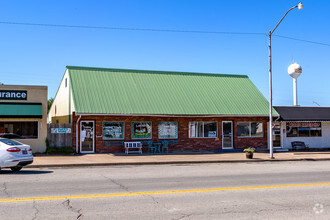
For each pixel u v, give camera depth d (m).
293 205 8.53
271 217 7.42
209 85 27.70
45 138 21.86
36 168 16.14
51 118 34.78
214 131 25.55
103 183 11.43
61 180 12.01
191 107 24.80
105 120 22.98
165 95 25.30
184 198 9.16
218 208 8.12
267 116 26.05
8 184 11.01
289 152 25.30
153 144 23.86
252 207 8.27
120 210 7.82
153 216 7.36
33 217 7.15
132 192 9.88
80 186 10.79
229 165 18.09
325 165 18.33
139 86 25.47
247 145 26.23
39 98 21.91
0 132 20.97
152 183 11.53
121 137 23.30
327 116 28.16
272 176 13.57
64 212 7.57
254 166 17.56
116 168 16.31
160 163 18.45
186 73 28.30
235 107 25.91
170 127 24.45
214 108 25.28
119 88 24.66
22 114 20.98
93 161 18.22
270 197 9.44
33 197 9.03
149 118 23.92
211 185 11.24
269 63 21.59
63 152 21.73
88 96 22.95
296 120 26.97
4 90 21.23
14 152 13.72
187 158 20.30
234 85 28.47
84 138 22.59
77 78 24.25
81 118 22.52
